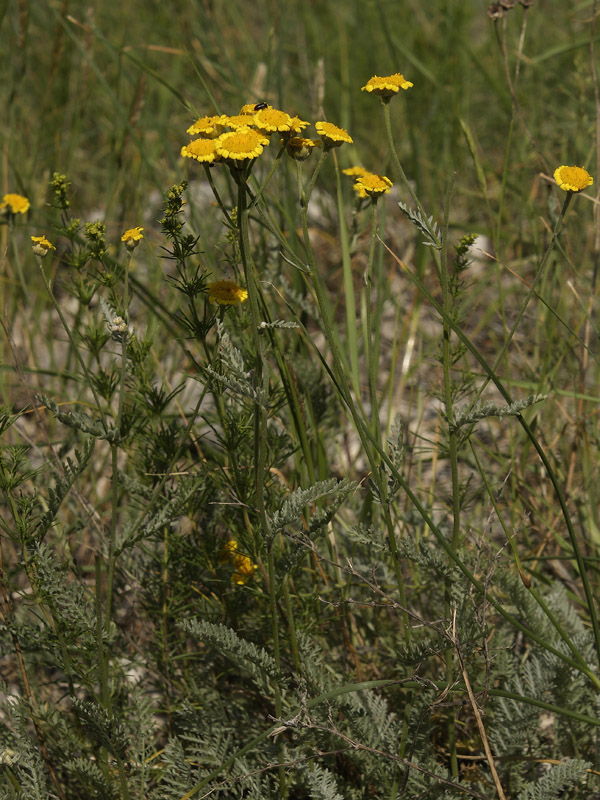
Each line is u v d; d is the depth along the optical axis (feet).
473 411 5.27
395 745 5.96
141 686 6.61
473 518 8.07
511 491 7.99
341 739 5.94
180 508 5.57
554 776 5.62
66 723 6.55
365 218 10.94
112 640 5.68
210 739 6.26
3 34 14.17
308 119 13.51
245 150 4.45
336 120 14.20
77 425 5.09
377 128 14.43
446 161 12.28
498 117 14.02
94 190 13.61
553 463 8.48
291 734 6.35
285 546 6.66
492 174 12.00
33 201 11.32
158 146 13.03
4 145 11.41
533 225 10.00
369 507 6.93
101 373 6.01
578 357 8.84
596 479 8.40
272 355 7.01
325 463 7.50
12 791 5.73
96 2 15.05
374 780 5.98
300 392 7.68
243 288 5.35
